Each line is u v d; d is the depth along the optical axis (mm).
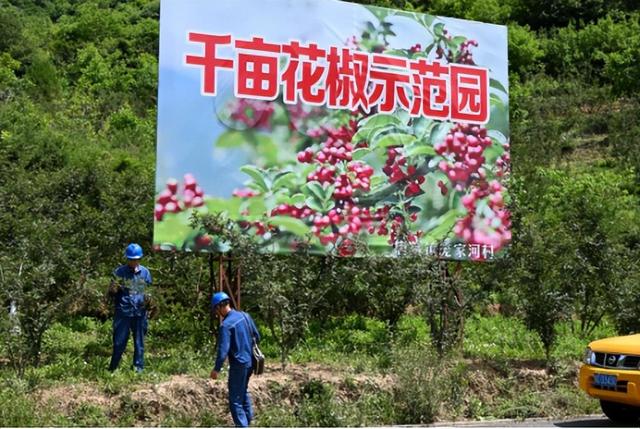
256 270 9664
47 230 10031
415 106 11648
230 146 10406
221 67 10461
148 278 9562
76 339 11375
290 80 10852
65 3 63000
